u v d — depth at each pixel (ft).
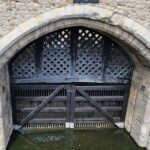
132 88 23.84
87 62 22.61
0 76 19.39
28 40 17.66
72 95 24.25
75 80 23.22
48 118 25.36
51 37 21.24
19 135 24.52
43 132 25.13
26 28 16.88
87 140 24.50
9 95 22.79
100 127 26.04
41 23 16.92
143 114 22.02
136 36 18.10
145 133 22.45
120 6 17.19
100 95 24.66
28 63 22.24
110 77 23.57
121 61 22.97
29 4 16.42
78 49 21.94
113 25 17.89
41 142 23.89
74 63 22.50
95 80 23.43
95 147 23.62
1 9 16.34
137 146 23.36
